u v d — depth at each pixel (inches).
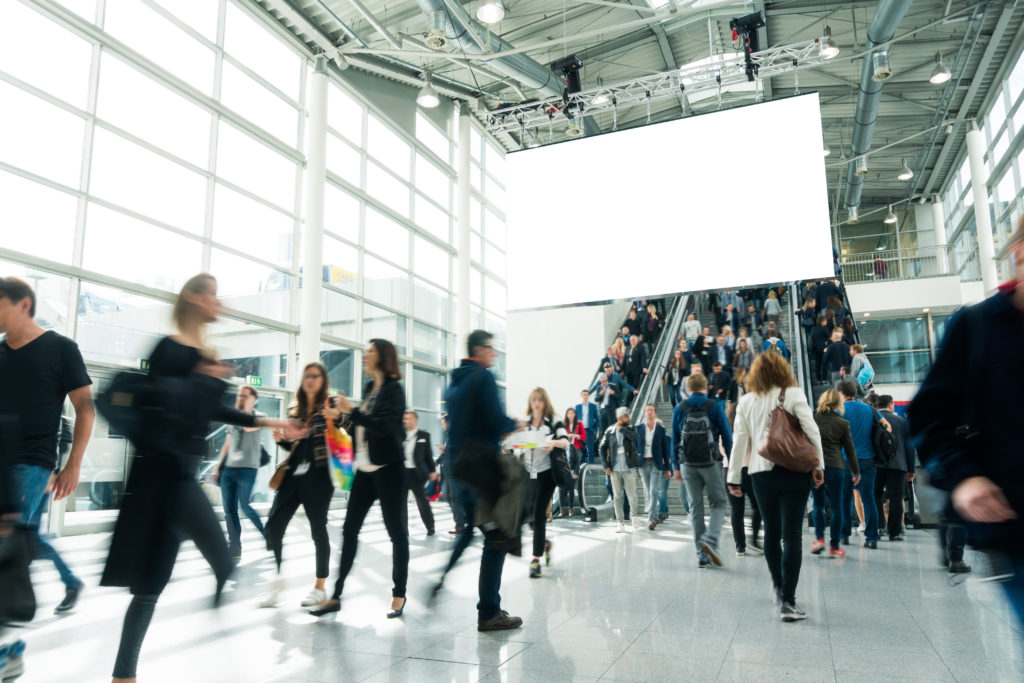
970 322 54.6
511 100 641.0
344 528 146.5
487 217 740.7
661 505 342.6
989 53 581.9
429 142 642.2
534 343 639.8
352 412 142.9
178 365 87.0
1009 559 48.7
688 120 499.8
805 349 494.9
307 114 497.0
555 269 527.8
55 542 278.5
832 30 597.0
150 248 366.6
